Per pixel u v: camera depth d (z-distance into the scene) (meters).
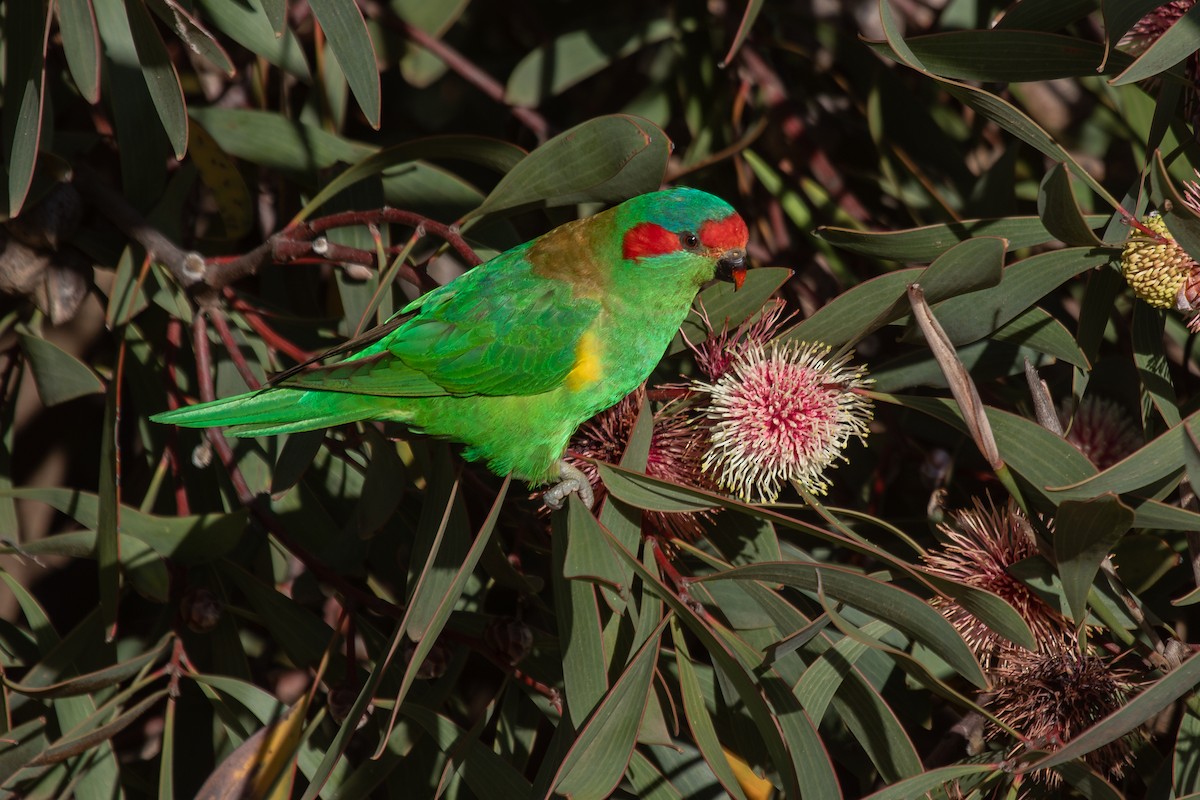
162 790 6.13
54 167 6.68
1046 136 5.90
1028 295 5.89
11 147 6.14
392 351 6.54
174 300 6.99
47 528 9.35
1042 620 5.88
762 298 6.51
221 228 8.14
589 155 6.21
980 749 6.20
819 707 5.59
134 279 6.99
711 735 5.56
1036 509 5.80
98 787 6.53
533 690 6.55
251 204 7.63
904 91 8.20
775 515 5.23
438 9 8.10
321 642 6.75
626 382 6.61
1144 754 6.32
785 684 5.39
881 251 6.34
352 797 6.10
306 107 8.02
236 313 7.45
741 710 6.11
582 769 5.11
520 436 6.62
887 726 5.61
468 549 5.98
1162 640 6.02
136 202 7.27
